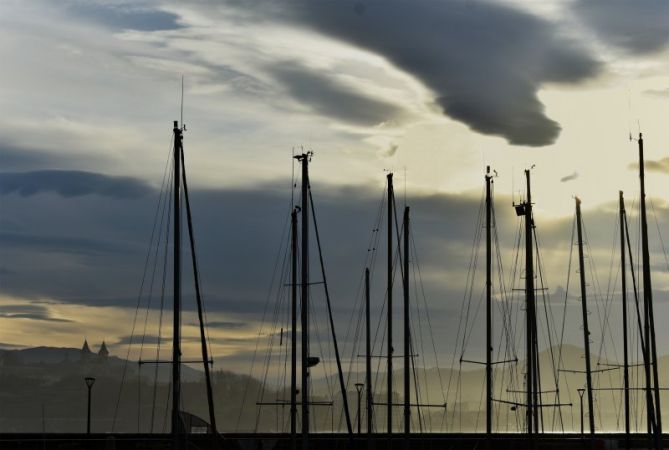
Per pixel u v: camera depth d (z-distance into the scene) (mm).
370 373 71125
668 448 74312
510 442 68875
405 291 66062
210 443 63219
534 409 65562
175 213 52469
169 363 53844
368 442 67188
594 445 71938
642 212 62938
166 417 64688
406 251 66625
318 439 67438
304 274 55094
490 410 63750
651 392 62719
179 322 51562
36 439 60531
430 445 68500
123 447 61562
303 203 55531
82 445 60844
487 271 64938
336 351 66312
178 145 53906
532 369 64875
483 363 68812
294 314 61688
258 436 69500
